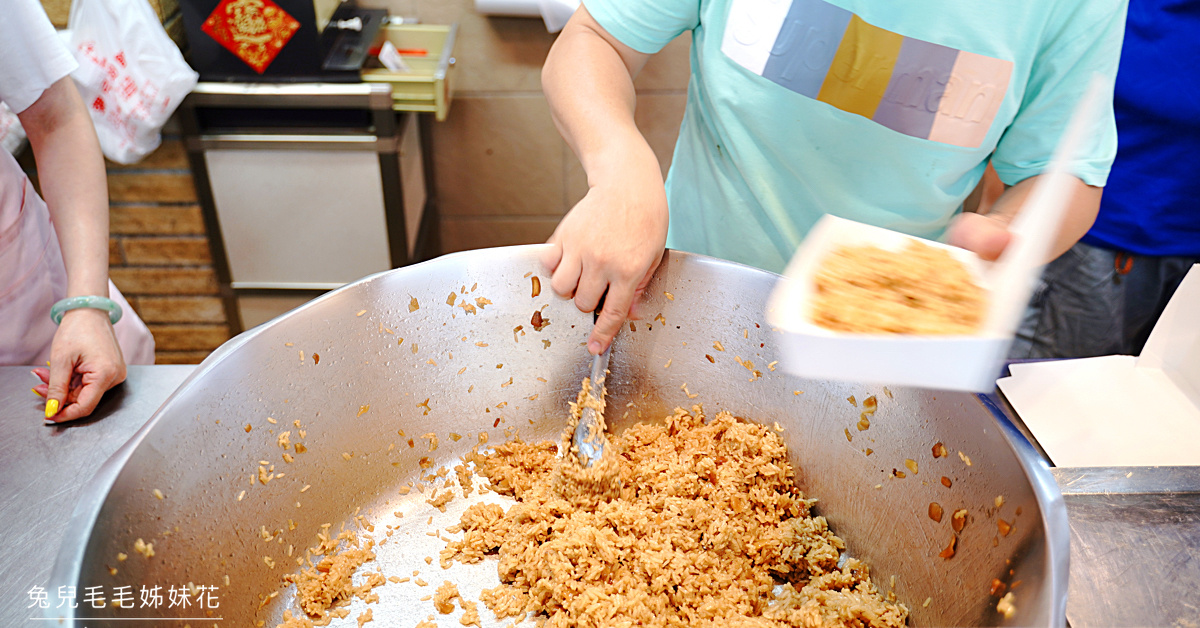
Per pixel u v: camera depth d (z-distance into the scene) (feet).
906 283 2.29
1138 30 3.97
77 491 2.67
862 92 2.87
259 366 2.66
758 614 2.66
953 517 2.60
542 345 3.07
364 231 5.72
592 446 2.98
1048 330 4.66
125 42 4.71
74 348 2.96
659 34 3.08
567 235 2.74
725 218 3.34
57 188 3.23
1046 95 2.84
